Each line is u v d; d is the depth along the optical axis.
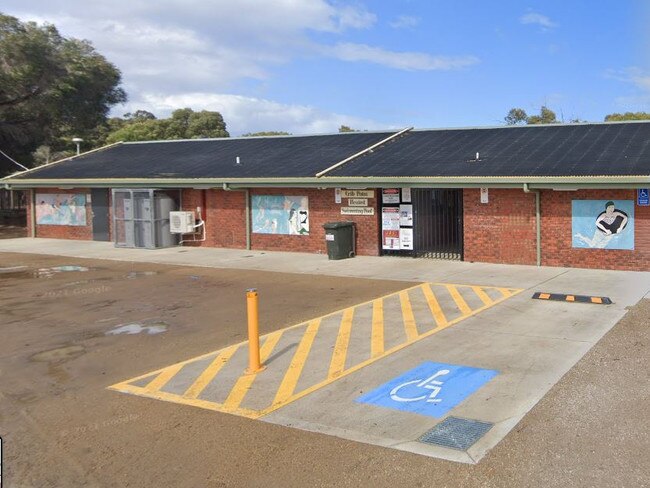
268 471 5.00
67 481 4.97
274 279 14.88
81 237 25.50
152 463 5.24
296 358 8.14
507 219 16.08
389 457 5.14
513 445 5.25
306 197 19.48
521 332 9.03
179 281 14.95
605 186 13.88
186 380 7.43
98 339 9.61
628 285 12.56
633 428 5.51
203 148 26.50
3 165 39.34
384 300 11.88
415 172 16.97
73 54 36.09
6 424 6.25
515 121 54.00
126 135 55.59
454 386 6.80
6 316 11.46
